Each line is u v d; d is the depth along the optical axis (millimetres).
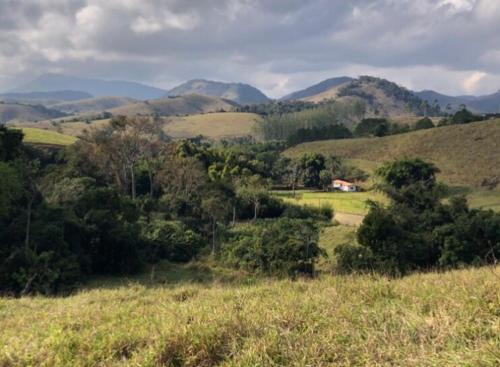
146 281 25484
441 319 4062
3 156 35875
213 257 34625
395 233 27594
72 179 40625
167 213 45312
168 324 4906
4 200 25109
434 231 28781
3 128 37219
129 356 4520
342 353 3717
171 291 9000
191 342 4281
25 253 22578
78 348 4766
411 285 6199
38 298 10352
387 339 3844
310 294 6023
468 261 26688
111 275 28734
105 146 50938
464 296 4723
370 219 27781
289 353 3777
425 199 34875
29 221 25812
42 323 6406
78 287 22672
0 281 21281
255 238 33969
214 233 39531
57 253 24516
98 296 9242
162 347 4277
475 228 27547
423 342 3688
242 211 52938
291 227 35219
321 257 32406
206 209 41438
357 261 26875
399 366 3299
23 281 21266
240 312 5164
